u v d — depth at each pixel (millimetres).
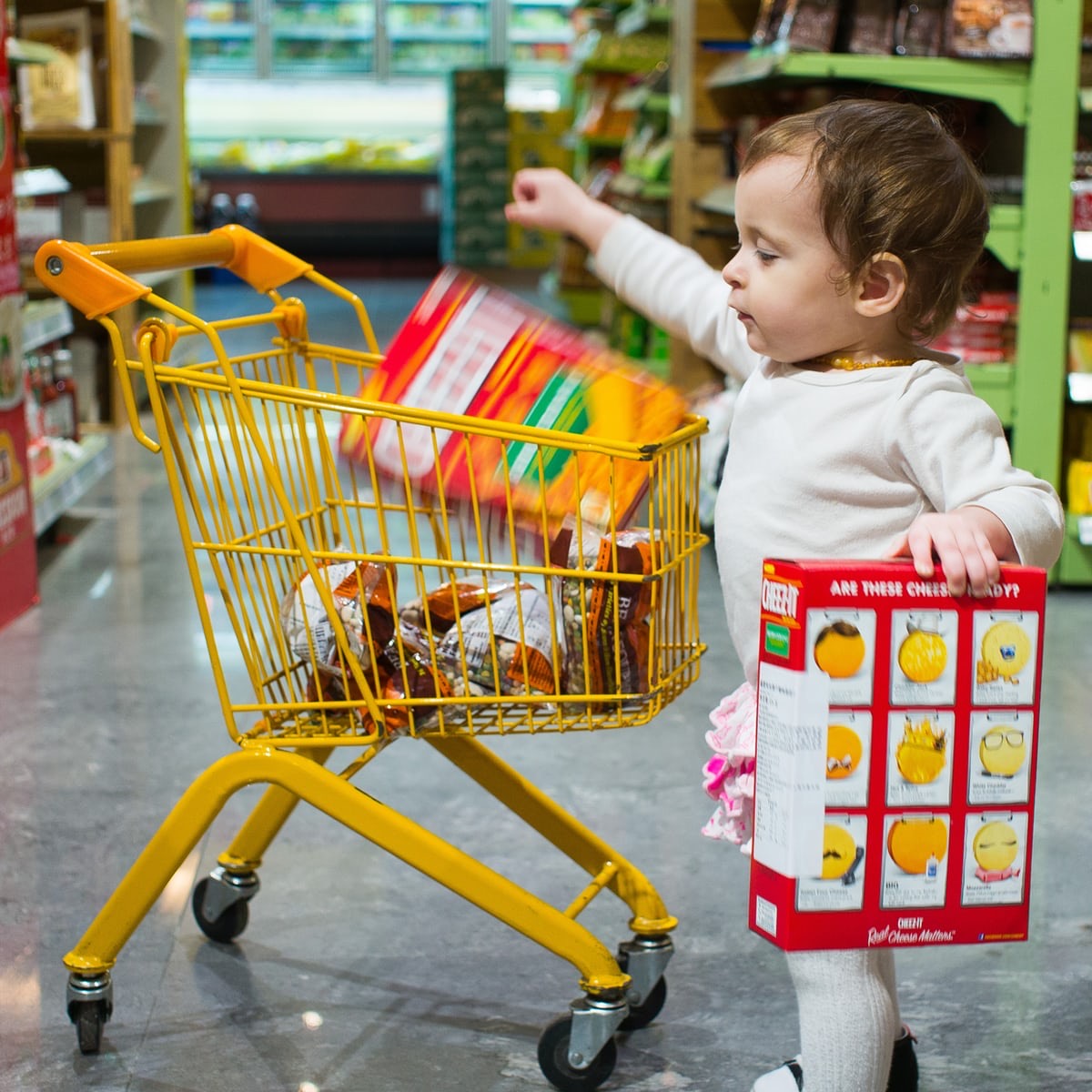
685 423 1699
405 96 13766
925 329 1473
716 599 3895
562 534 1626
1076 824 2498
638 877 1868
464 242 12398
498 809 2568
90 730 2941
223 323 1787
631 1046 1836
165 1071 1758
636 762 2805
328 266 13445
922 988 1986
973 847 1290
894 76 3820
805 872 1260
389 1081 1742
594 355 1676
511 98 13789
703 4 5168
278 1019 1881
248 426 1572
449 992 1963
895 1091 1677
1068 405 4219
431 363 1666
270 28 13453
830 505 1461
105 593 3957
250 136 13516
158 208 8367
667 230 6473
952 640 1260
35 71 6398
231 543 1679
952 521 1274
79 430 5582
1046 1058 1809
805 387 1476
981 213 1459
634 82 8062
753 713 1548
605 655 1629
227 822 2496
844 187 1379
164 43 8234
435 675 1639
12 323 3730
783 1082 1517
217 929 2076
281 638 1730
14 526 3734
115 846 2393
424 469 1646
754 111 5242
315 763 1671
